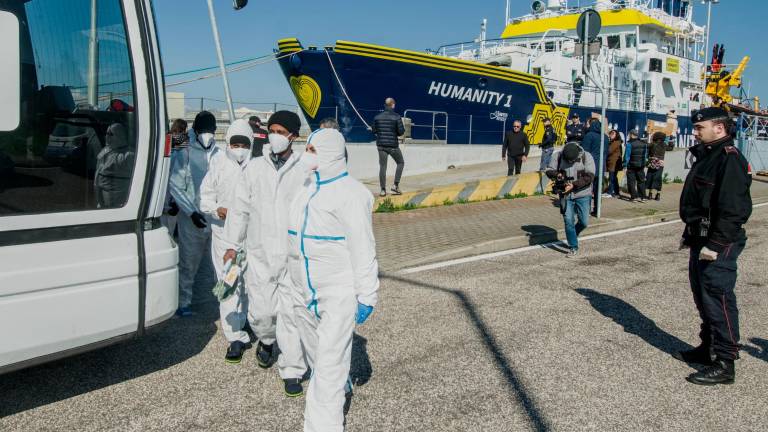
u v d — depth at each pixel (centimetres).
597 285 736
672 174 2156
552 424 388
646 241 1050
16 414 390
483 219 1168
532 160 1928
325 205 341
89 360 481
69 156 372
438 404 413
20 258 346
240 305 482
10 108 352
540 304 650
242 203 436
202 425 380
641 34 2517
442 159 1797
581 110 2177
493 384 446
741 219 438
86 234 377
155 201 412
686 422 394
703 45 2942
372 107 1741
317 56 1666
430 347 517
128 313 392
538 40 2402
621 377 463
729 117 452
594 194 1320
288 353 415
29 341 350
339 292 349
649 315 620
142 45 403
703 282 458
